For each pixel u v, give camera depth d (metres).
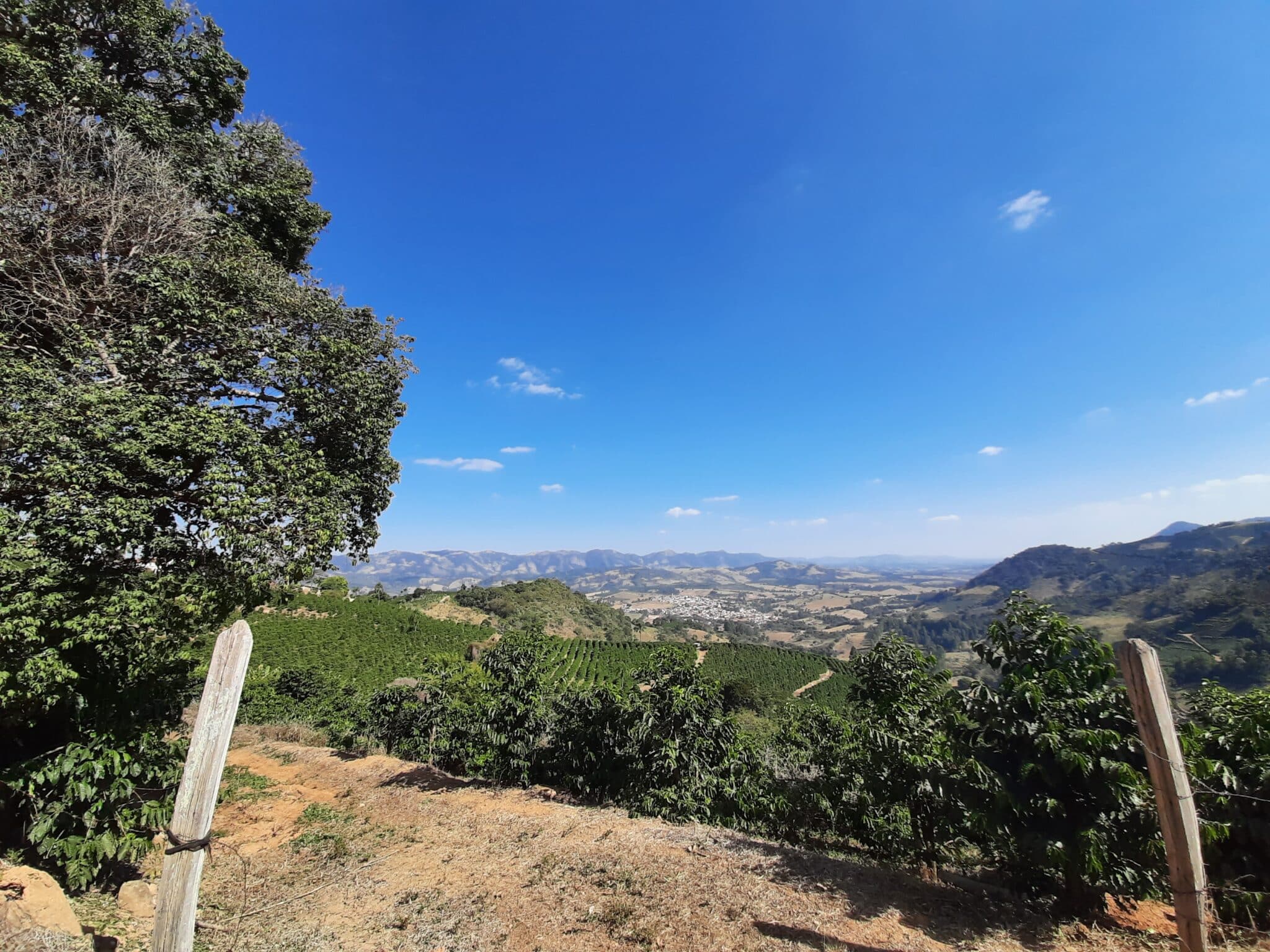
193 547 6.64
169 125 10.20
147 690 5.50
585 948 4.37
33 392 5.53
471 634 56.06
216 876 5.79
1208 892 4.32
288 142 12.09
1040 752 4.37
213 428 6.35
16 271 7.47
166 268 7.58
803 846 7.62
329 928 4.72
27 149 7.85
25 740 5.20
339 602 51.78
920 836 6.37
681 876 5.57
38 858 4.81
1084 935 4.33
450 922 4.79
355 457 8.84
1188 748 4.41
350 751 11.94
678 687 8.17
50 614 4.76
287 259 11.88
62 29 9.29
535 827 7.10
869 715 6.96
